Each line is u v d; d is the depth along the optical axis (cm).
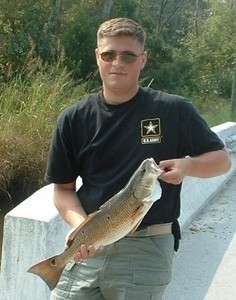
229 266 536
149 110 289
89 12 2600
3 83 1251
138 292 286
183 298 480
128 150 288
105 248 291
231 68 4112
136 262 288
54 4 2306
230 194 840
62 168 308
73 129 299
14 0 2091
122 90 287
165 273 292
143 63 295
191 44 4300
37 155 1073
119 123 289
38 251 401
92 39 2392
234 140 967
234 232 659
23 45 1917
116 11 2834
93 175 298
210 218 712
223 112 2239
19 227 406
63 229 425
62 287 302
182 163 273
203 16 5397
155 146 287
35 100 1134
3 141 1054
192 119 293
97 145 291
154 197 256
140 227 288
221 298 472
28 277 407
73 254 275
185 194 705
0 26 2041
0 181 1045
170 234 295
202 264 557
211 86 3628
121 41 285
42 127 1095
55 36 2264
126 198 261
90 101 297
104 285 293
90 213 297
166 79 2944
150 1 4616
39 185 1079
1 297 421
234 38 4253
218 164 293
